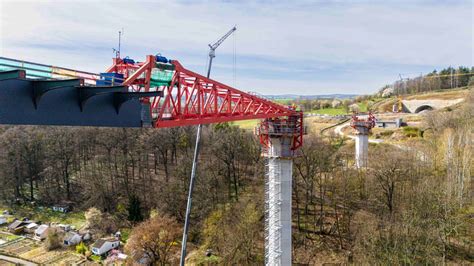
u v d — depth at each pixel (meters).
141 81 23.20
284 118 41.88
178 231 59.91
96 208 75.81
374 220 54.91
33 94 16.16
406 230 46.72
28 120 16.05
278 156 40.66
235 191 72.31
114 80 20.97
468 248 47.31
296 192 63.94
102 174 85.44
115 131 86.06
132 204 72.69
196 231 61.84
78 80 15.97
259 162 76.75
